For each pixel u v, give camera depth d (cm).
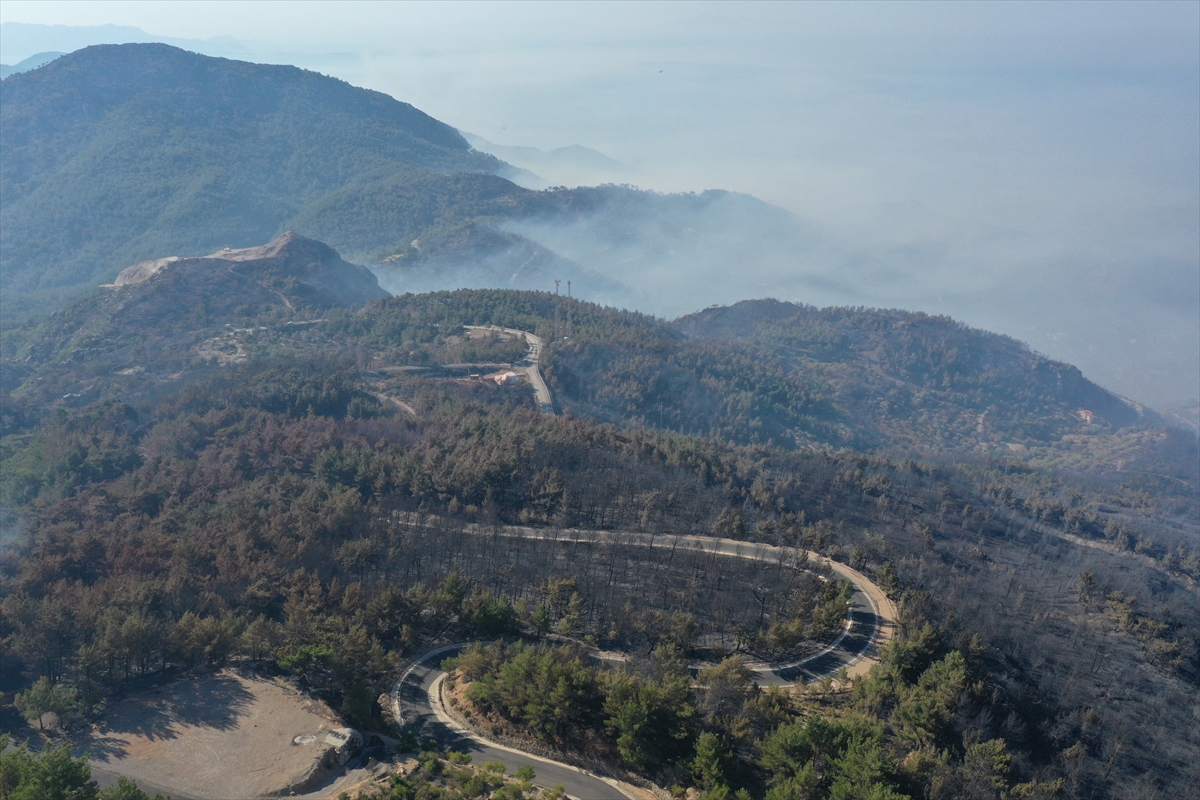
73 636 13725
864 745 10700
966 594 17812
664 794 10831
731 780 10762
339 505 18375
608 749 11706
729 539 19688
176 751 11375
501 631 15000
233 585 15600
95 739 11669
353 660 13188
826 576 18100
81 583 15625
